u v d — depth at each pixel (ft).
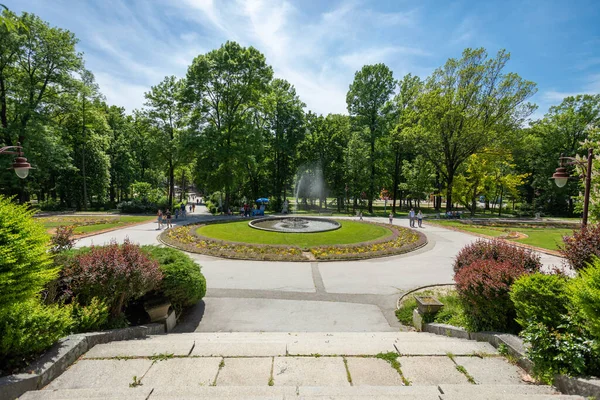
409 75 125.49
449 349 14.73
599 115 132.67
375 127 128.57
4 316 12.01
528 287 14.12
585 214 34.88
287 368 12.69
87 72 102.42
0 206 11.92
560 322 13.01
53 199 137.18
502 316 16.55
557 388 11.09
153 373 12.07
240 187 147.64
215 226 70.59
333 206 178.40
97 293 17.42
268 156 142.20
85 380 11.49
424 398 9.45
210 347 14.89
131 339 16.84
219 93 106.01
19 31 84.38
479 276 17.54
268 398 9.21
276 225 75.36
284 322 23.40
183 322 23.11
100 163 128.88
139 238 56.80
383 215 120.88
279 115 133.90
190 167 137.90
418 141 103.60
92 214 103.55
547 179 135.85
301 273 35.88
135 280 18.19
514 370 12.64
